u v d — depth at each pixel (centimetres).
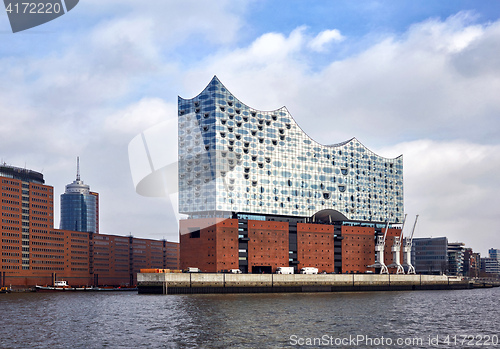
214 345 8488
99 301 17700
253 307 14612
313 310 13838
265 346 8431
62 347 8381
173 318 11950
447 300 18550
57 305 16188
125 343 8675
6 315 13062
